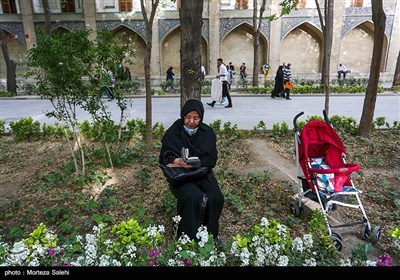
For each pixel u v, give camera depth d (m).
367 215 3.33
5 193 3.97
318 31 20.09
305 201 3.32
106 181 4.23
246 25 20.09
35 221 3.23
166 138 2.74
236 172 4.53
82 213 3.37
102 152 5.08
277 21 19.67
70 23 19.55
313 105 11.40
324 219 2.60
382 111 10.10
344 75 19.27
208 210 2.57
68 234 2.95
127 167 4.76
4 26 19.66
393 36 20.17
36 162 5.15
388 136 6.47
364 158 5.17
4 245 2.02
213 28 19.59
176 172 2.57
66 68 3.94
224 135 6.55
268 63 20.25
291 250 2.01
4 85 19.05
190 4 4.26
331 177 3.05
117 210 3.41
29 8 19.30
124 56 4.60
